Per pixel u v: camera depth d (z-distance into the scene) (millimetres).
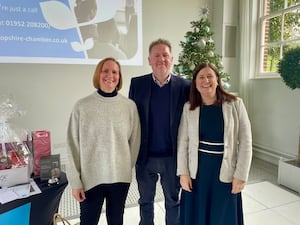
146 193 1794
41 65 3307
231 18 4051
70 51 3352
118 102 1460
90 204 1472
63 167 3098
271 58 3809
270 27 3828
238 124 1485
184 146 1575
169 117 1640
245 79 3996
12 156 1393
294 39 3422
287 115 3412
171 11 3932
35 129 3371
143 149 1666
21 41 3092
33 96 3318
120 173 1475
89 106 1397
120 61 3646
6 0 2969
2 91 3166
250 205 2434
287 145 3439
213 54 3113
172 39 3984
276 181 3016
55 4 3197
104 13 3469
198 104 1539
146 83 1691
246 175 1441
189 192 1575
